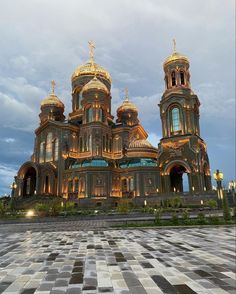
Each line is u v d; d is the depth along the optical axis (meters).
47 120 77.50
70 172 67.88
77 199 62.91
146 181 64.06
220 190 40.47
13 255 11.69
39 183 67.56
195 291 6.61
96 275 8.21
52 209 42.91
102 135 75.38
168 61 73.19
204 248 12.74
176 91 68.88
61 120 88.88
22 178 71.00
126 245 14.01
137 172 64.94
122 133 78.94
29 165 69.69
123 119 88.75
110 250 12.56
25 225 29.75
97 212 45.41
